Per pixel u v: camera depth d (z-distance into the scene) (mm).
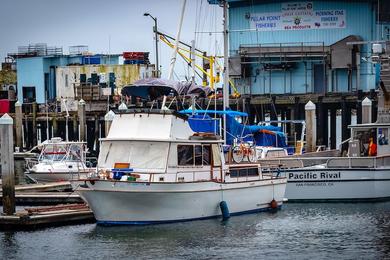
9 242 29906
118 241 29562
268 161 39719
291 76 72812
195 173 33094
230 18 73625
